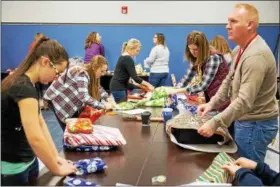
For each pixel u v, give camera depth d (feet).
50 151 4.76
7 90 4.66
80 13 23.03
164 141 6.72
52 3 23.03
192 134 6.28
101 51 19.90
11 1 23.07
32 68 4.94
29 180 4.84
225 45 12.10
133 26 22.72
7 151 4.88
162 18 22.39
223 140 6.24
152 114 9.06
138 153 5.98
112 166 5.36
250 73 6.15
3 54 23.52
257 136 6.79
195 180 4.82
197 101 10.50
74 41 23.30
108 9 22.77
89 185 4.58
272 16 21.12
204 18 21.97
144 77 20.35
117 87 13.34
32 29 23.35
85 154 5.95
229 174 4.90
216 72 9.14
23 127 4.69
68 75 8.75
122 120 8.57
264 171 4.91
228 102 7.60
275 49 20.95
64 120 8.77
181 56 22.47
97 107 8.93
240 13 6.52
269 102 6.70
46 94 8.89
